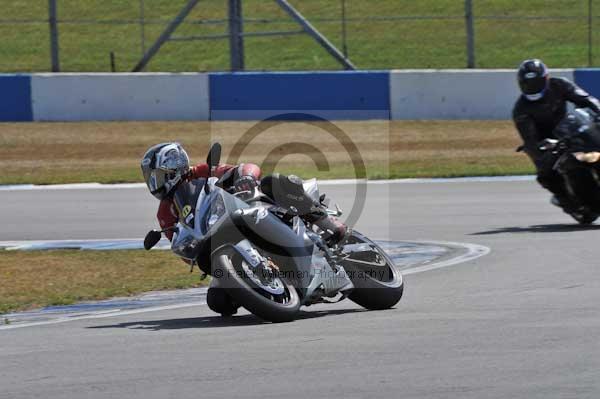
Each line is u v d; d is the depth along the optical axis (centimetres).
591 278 2923
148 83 7800
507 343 2061
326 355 2003
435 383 1755
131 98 7819
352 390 1725
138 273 3412
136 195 5534
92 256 3778
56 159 6875
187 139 7344
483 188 5512
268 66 9412
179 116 7819
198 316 2609
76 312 2783
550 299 2612
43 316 2730
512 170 6222
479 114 7825
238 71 8194
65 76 7781
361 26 9950
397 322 2358
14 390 1823
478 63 9175
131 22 8375
